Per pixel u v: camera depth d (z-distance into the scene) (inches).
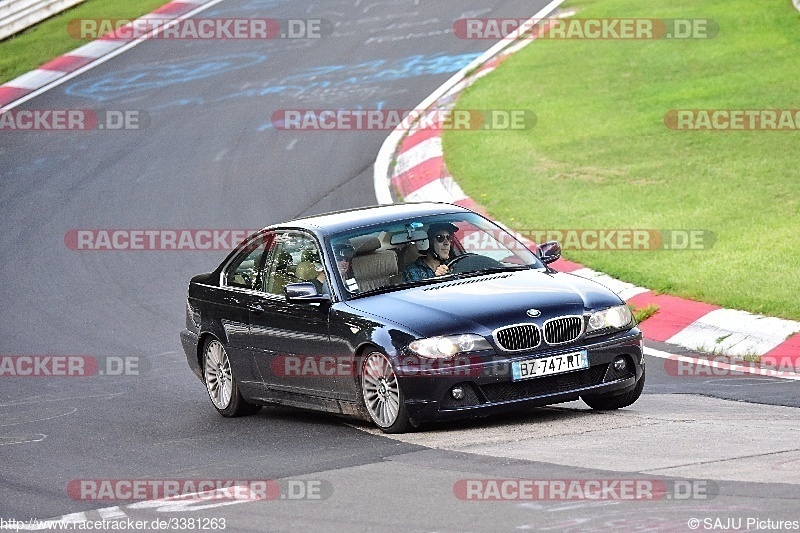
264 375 1398.9
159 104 3644.2
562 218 2301.9
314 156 3016.7
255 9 4589.1
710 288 1811.0
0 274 2402.8
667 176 2455.7
